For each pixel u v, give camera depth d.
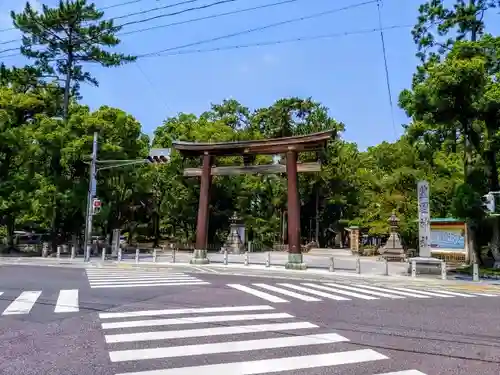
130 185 40.44
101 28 36.47
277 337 7.54
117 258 30.86
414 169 39.00
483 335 8.16
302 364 6.00
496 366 6.10
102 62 39.00
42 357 6.16
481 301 13.49
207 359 6.15
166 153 26.88
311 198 57.88
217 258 34.50
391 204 40.41
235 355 6.38
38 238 45.97
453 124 25.34
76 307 10.19
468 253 28.27
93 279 16.61
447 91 21.89
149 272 20.56
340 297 13.27
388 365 6.04
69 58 38.91
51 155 34.25
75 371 5.56
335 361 6.18
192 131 44.88
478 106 21.95
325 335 7.77
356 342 7.32
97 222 36.62
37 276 17.50
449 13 26.80
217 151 26.83
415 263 22.34
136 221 53.50
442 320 9.70
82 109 39.09
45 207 32.47
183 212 46.25
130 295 12.33
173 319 8.91
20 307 10.11
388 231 39.31
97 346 6.77
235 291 13.80
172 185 45.06
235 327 8.27
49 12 35.62
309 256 41.25
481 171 25.61
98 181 35.97
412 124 27.27
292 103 50.41
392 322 9.24
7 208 33.16
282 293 13.72
